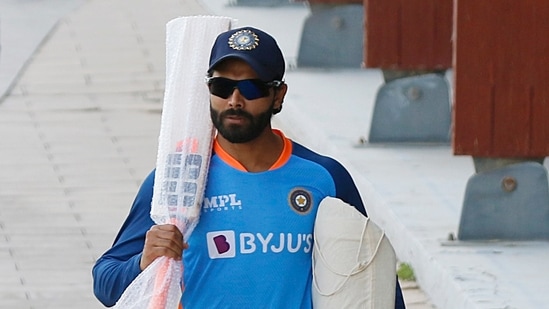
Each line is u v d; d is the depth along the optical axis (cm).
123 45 4994
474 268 2555
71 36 5166
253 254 1407
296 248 1413
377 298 1401
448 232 2800
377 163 3416
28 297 2817
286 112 4097
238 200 1416
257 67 1375
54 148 3859
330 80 4422
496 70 2691
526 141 2703
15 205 3400
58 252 3081
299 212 1418
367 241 1404
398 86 3609
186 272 1422
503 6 2703
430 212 2953
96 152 3816
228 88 1384
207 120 1451
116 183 3556
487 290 2423
